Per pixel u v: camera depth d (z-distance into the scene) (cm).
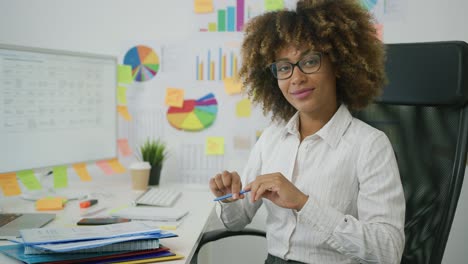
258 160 121
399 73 117
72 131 149
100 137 160
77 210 130
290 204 93
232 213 119
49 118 141
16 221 113
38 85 137
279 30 102
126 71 177
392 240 89
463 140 106
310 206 92
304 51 101
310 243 102
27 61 133
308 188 103
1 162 128
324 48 100
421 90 114
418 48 115
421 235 108
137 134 181
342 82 110
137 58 178
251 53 114
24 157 135
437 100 111
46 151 141
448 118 112
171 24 176
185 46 175
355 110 117
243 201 121
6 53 127
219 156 177
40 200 136
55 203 133
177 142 179
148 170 161
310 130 111
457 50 108
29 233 90
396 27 161
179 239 102
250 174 122
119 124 181
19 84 131
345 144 102
